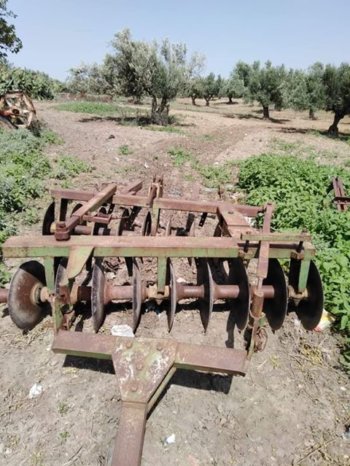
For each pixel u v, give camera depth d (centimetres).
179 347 277
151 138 1720
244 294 351
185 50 2242
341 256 482
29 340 361
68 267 291
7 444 266
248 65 4412
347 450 276
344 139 2147
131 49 2116
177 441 275
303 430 289
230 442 277
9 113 1383
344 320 379
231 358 271
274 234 324
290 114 4197
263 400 313
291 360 358
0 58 2111
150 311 416
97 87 2261
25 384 313
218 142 1739
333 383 334
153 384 254
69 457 260
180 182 1007
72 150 1321
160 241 330
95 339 281
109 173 1049
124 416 241
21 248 315
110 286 358
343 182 865
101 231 472
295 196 749
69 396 304
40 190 802
